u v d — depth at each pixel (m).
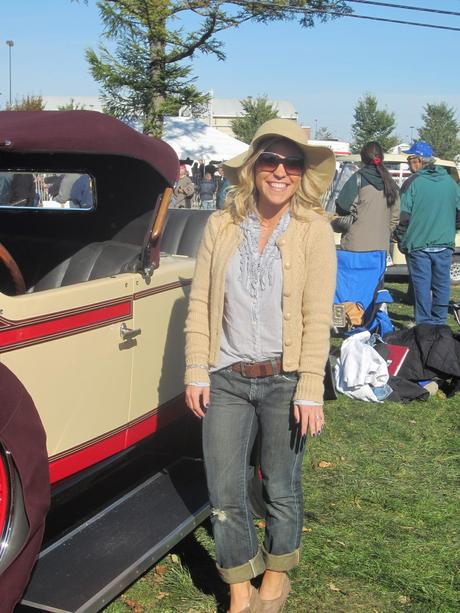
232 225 2.63
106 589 2.52
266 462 2.67
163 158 3.16
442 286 6.93
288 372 2.55
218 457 2.65
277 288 2.53
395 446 4.70
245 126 63.28
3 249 2.75
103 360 2.87
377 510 3.84
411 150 6.81
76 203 3.55
